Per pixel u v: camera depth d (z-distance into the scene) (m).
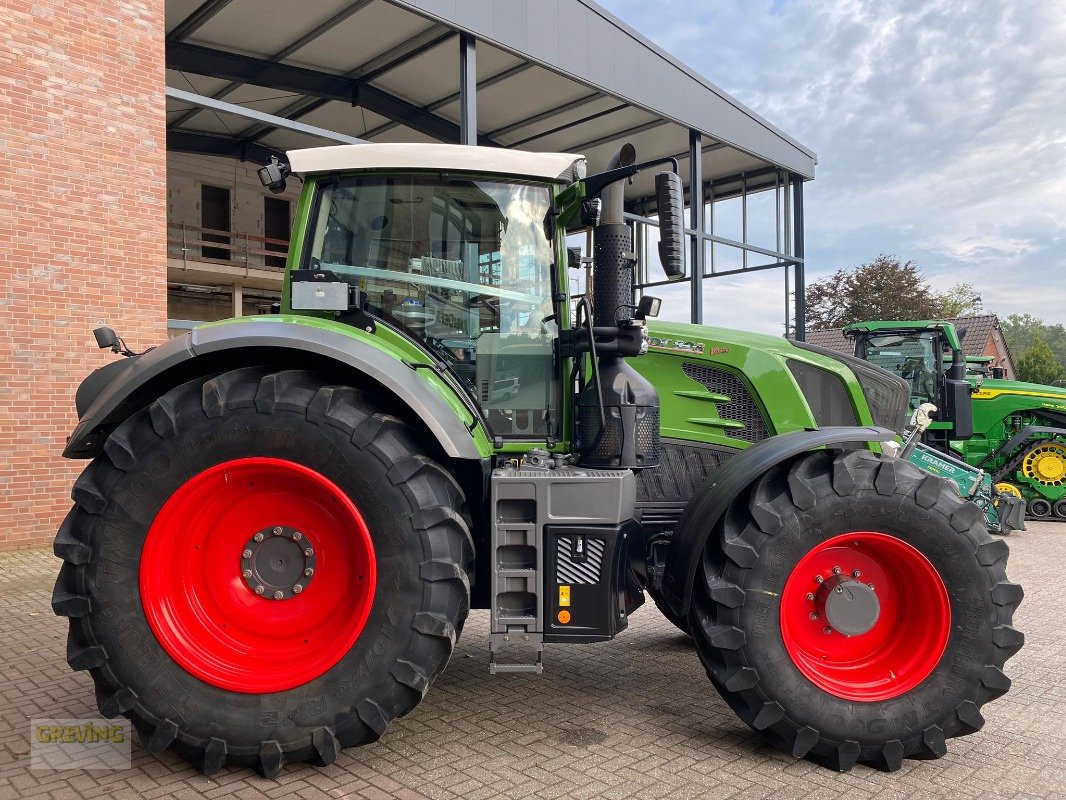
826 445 3.02
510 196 3.34
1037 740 3.14
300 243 3.30
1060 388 9.77
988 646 2.87
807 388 3.78
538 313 3.35
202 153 14.69
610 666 4.02
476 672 3.91
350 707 2.69
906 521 2.89
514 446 3.30
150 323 7.33
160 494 2.74
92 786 2.65
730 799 2.59
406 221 3.32
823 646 3.01
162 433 2.75
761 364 3.73
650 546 3.69
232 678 2.70
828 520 2.90
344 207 3.32
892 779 2.77
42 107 6.64
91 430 2.85
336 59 11.02
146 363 2.83
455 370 3.31
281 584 2.89
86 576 2.71
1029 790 2.69
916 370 10.00
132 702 2.68
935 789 2.70
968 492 7.75
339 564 2.89
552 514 2.89
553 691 3.63
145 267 7.29
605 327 3.24
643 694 3.59
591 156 15.25
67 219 6.80
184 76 11.48
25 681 3.66
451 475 2.95
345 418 2.77
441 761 2.85
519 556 2.92
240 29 10.09
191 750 2.70
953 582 2.89
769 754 2.96
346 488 2.76
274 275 16.14
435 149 3.22
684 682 3.77
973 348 32.00
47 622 4.62
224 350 2.90
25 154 6.55
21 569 5.93
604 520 2.90
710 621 2.94
